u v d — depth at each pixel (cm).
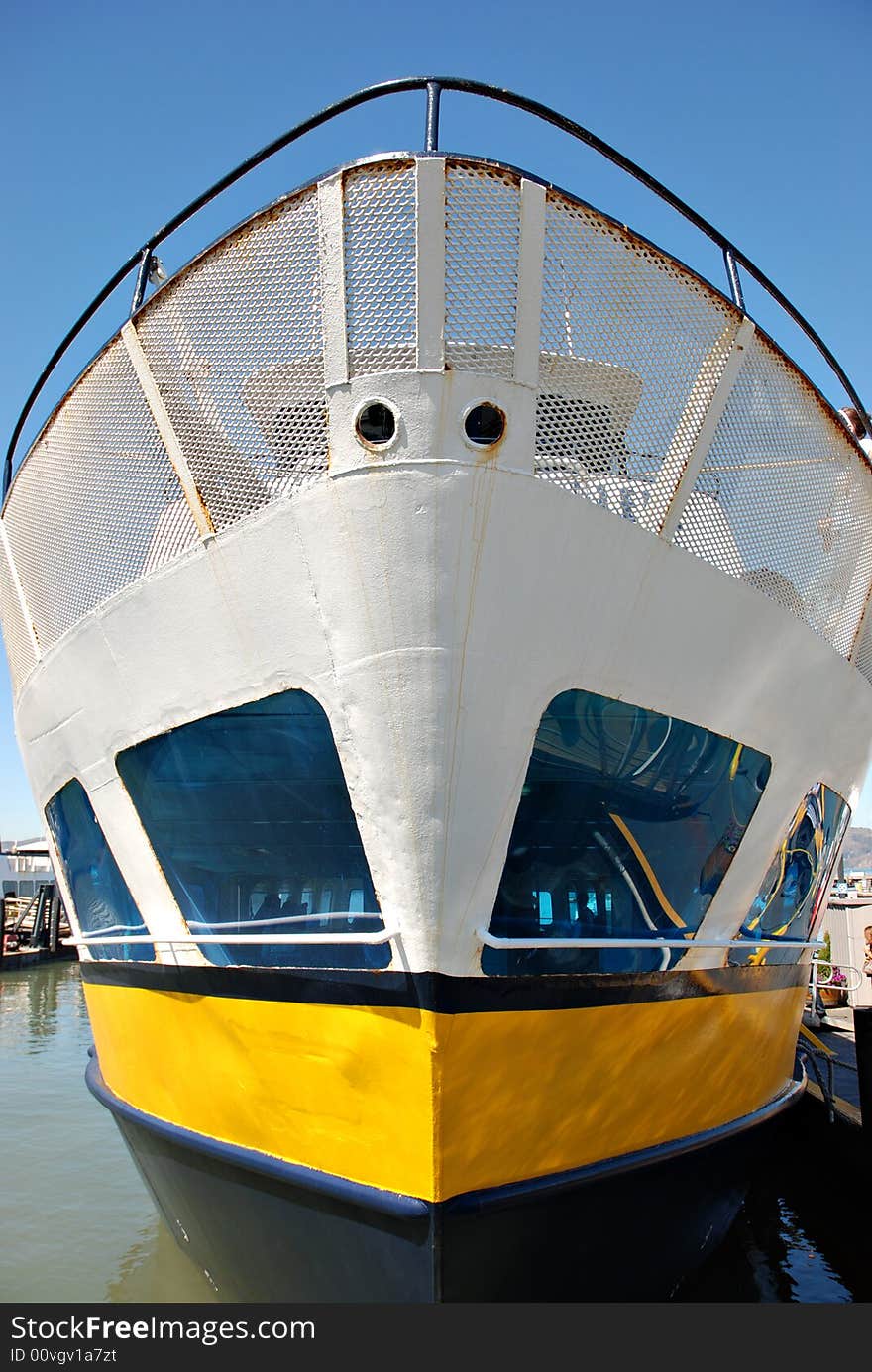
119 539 439
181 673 416
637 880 419
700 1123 470
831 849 617
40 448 496
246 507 382
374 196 341
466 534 342
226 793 414
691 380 393
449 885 353
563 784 389
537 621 360
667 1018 429
